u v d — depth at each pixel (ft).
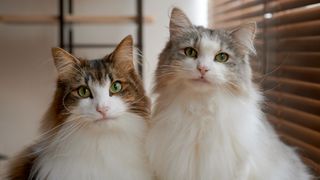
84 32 4.54
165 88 2.00
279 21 2.96
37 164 2.01
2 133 4.73
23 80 4.65
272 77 2.93
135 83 2.05
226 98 1.95
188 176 1.95
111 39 4.57
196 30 2.05
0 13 4.48
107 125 1.90
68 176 1.91
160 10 4.42
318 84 2.45
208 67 1.88
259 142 2.02
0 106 4.69
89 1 4.50
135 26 4.52
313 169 2.52
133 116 1.99
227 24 4.03
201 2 4.48
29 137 4.47
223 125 1.94
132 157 1.98
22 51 4.59
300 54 2.68
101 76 1.95
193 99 1.95
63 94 1.97
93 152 1.94
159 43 4.43
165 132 1.98
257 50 3.01
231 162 1.93
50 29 4.56
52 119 2.01
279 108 2.95
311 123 2.55
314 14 2.51
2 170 2.37
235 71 1.97
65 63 1.99
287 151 2.30
